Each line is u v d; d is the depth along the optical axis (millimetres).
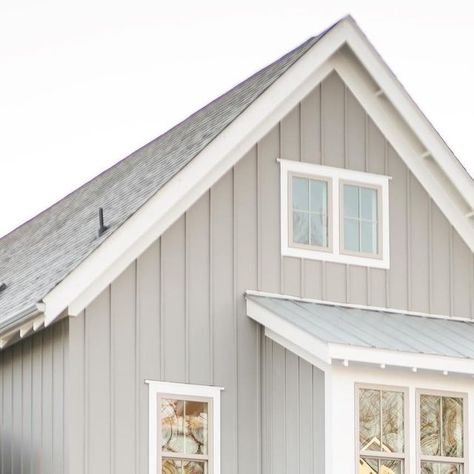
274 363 26188
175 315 25953
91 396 25016
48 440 25234
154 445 25344
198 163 26016
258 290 26797
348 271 27656
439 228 28750
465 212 28922
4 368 26750
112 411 25125
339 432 25062
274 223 27141
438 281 28531
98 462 24859
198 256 26344
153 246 25938
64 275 24625
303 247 27328
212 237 26516
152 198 25484
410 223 28422
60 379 25109
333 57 28000
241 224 26812
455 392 26234
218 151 26250
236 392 26188
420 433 25859
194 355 25984
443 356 25672
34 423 25656
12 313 25219
